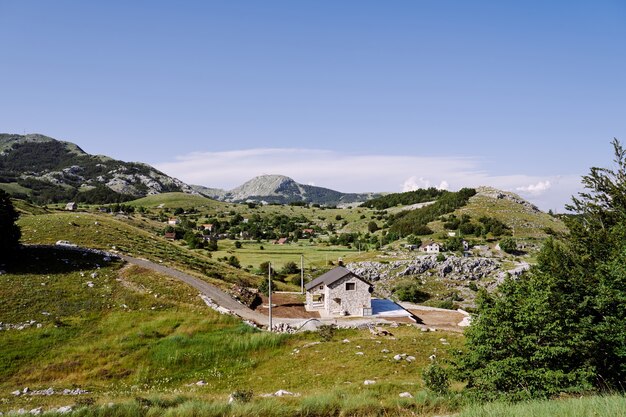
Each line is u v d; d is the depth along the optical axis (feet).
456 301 368.07
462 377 73.72
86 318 173.27
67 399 108.58
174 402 80.79
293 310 227.61
